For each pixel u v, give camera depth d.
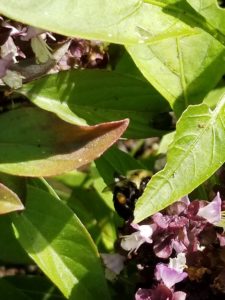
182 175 0.14
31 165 0.13
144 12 0.13
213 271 0.14
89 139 0.13
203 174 0.14
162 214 0.14
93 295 0.14
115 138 0.13
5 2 0.11
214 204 0.14
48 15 0.12
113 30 0.12
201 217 0.14
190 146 0.14
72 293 0.14
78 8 0.12
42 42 0.14
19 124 0.13
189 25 0.14
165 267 0.14
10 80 0.14
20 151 0.13
